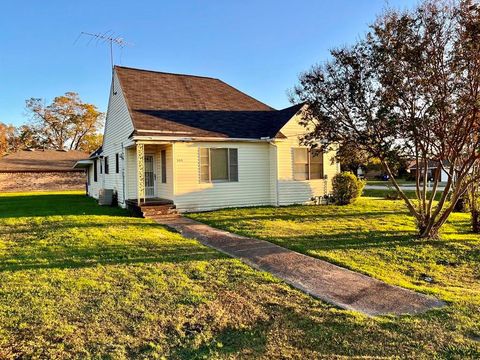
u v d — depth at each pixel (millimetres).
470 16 7043
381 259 7000
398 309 4496
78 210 14438
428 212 8836
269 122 16562
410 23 7613
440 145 8047
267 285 5320
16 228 10164
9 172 32812
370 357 3326
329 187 16281
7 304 4480
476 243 8227
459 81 7332
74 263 6363
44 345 3523
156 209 12930
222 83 19062
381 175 43594
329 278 5766
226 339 3711
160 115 14523
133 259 6637
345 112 9227
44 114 48062
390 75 7922
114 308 4379
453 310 4426
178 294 4859
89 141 51188
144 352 3438
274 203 15258
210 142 14203
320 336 3752
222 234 9398
